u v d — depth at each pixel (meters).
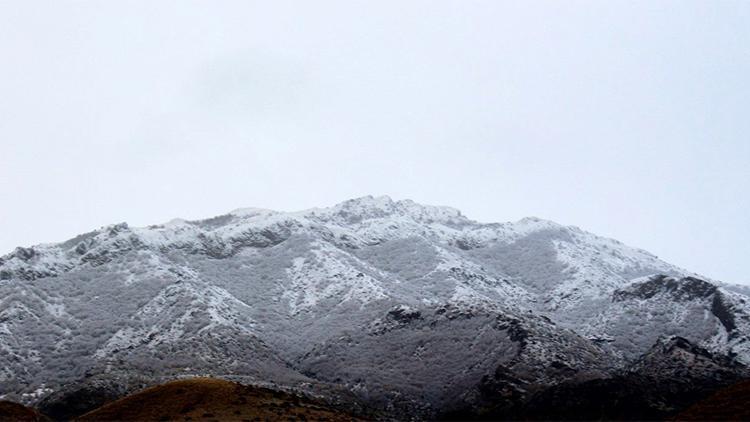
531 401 164.25
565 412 156.75
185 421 100.38
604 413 154.38
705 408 92.25
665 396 164.62
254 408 107.56
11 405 113.25
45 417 116.62
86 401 160.50
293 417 105.19
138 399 112.62
